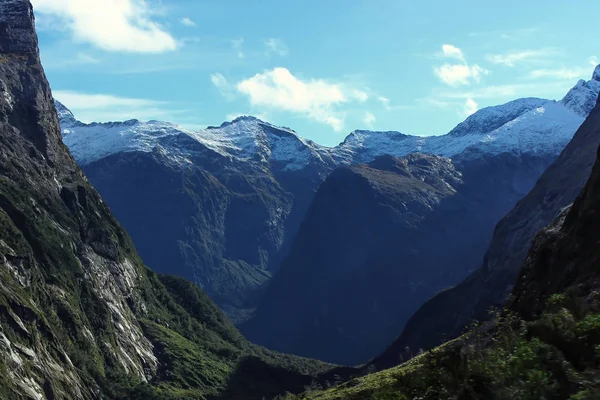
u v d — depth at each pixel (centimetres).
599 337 2547
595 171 4906
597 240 4356
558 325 2709
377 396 3209
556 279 4603
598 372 2334
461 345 3256
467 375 2667
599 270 4047
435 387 2878
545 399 2328
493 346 3084
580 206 4934
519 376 2489
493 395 2483
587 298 3359
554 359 2503
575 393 2286
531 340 2705
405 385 3095
